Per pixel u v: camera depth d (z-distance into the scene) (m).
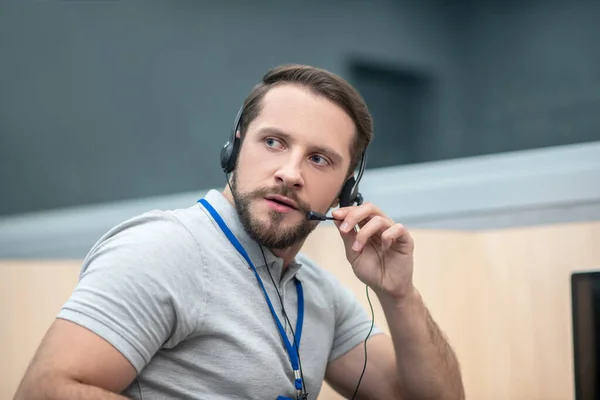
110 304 1.26
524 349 2.18
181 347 1.37
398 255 1.56
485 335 2.24
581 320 1.93
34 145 3.95
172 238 1.37
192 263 1.37
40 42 3.98
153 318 1.29
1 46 4.02
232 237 1.43
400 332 1.60
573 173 2.33
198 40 3.81
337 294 1.69
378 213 1.52
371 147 3.55
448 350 1.68
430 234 2.26
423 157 3.49
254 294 1.43
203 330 1.36
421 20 3.58
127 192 3.80
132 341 1.26
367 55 3.73
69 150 3.90
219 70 3.77
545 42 3.17
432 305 2.23
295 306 1.54
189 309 1.34
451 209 2.54
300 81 1.48
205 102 3.76
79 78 3.92
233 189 1.46
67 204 3.87
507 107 3.26
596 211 2.28
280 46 3.79
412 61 3.60
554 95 3.11
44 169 3.92
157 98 3.81
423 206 2.59
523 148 3.19
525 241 2.21
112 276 1.28
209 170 3.67
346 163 1.50
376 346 1.70
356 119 1.50
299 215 1.43
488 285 2.25
